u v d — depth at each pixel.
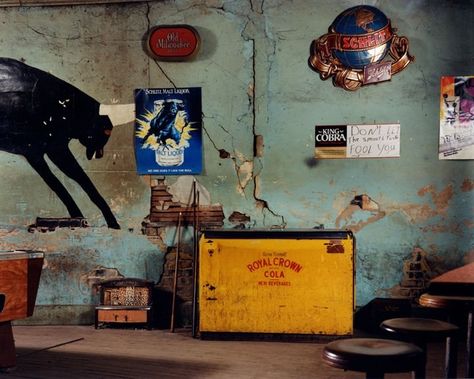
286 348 5.13
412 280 5.75
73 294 6.14
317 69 5.88
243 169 6.00
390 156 5.79
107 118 6.13
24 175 6.19
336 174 5.87
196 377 4.30
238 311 5.36
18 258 4.47
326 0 5.85
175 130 6.05
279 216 5.95
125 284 5.87
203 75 6.03
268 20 5.93
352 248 5.24
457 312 3.88
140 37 6.08
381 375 2.41
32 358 4.83
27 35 6.16
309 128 5.90
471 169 5.68
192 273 6.05
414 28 5.74
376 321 5.61
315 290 5.27
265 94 5.95
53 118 6.16
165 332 5.79
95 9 6.11
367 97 5.82
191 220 6.06
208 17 6.00
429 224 5.74
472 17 5.66
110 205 6.13
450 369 3.45
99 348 5.17
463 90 5.68
